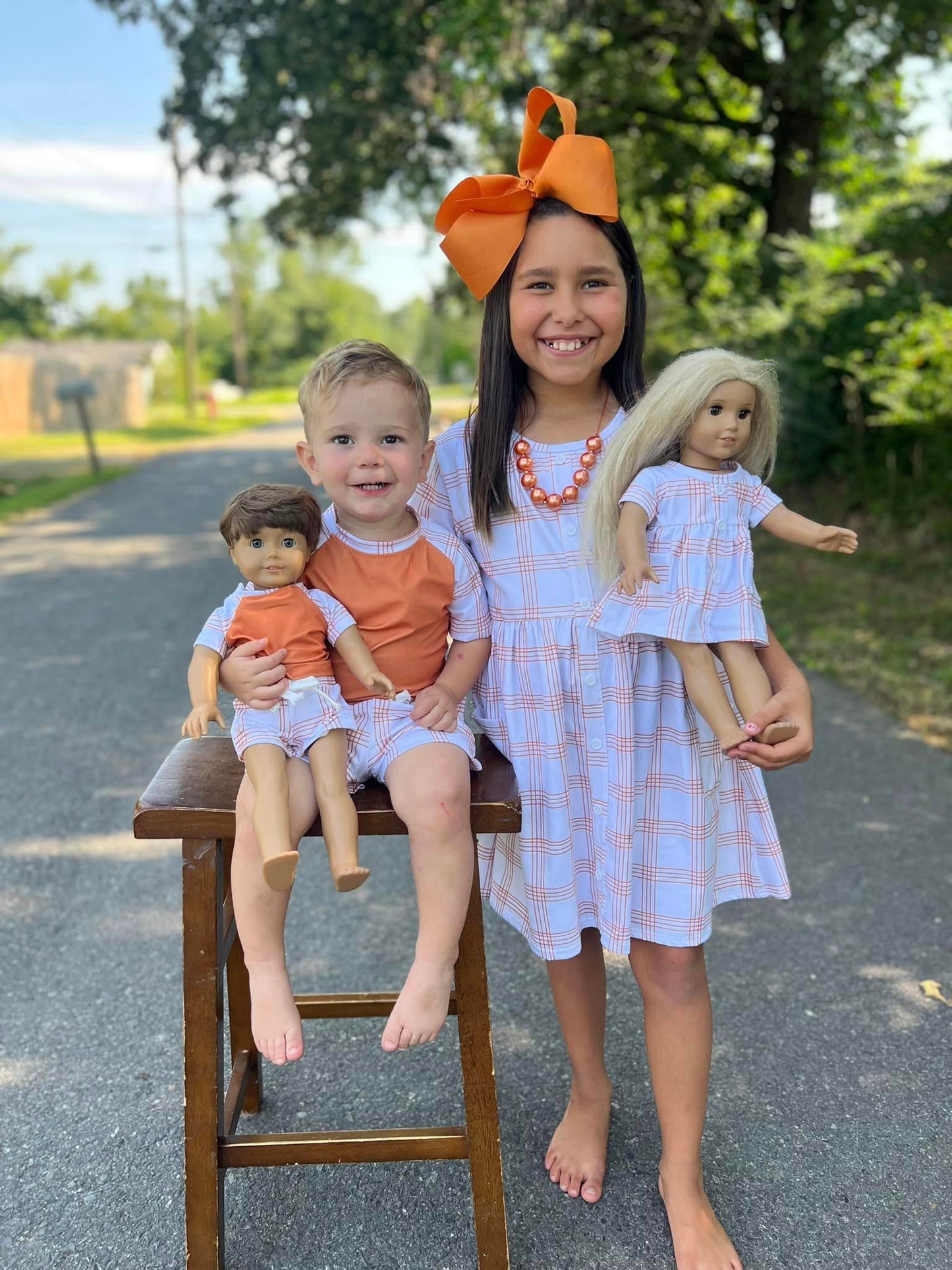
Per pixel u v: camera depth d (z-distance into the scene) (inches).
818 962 103.1
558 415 72.4
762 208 478.0
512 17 359.6
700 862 69.5
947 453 327.3
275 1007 58.6
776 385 66.9
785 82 398.3
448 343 2429.9
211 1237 63.7
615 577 67.8
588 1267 68.2
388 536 65.5
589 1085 78.2
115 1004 97.7
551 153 68.1
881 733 165.9
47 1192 75.0
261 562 62.4
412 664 65.4
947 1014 94.6
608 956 107.8
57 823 136.6
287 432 1051.3
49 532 402.6
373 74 421.1
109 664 209.9
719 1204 73.1
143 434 1051.3
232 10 433.1
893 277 354.6
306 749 60.5
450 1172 77.3
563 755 70.2
